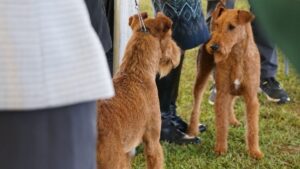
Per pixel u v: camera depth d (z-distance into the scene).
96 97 0.99
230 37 2.56
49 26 0.93
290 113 3.50
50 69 0.93
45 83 0.92
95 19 2.13
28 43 0.91
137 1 2.64
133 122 2.00
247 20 2.53
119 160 1.92
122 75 2.09
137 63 2.12
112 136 1.88
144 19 2.29
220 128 2.83
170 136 3.00
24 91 0.91
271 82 3.73
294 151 2.96
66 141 0.99
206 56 2.89
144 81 2.11
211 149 2.95
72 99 0.96
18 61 0.91
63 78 0.94
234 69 2.67
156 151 2.24
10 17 0.90
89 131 1.04
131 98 2.01
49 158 0.97
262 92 3.81
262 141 3.06
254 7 0.66
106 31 2.22
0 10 0.90
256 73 2.69
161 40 2.24
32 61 0.91
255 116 2.77
